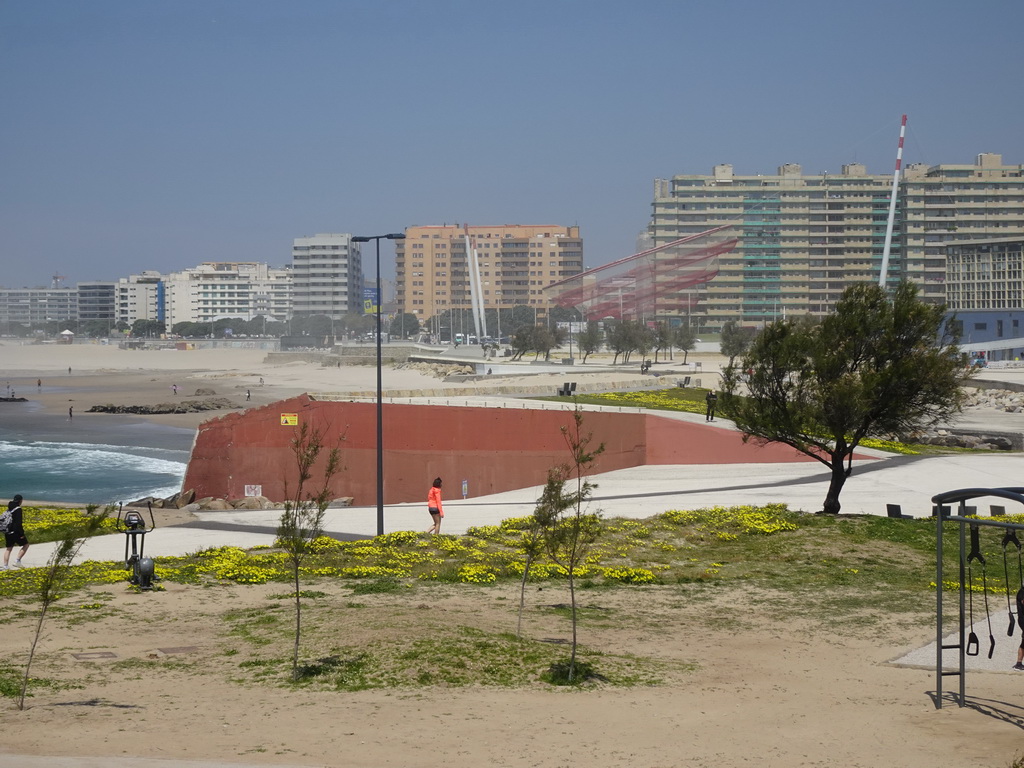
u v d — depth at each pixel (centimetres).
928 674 1934
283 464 6225
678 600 2633
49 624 2169
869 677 1908
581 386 8175
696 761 1338
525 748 1376
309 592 2581
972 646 2144
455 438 6106
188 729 1427
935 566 3053
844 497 4438
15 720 1450
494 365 13988
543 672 1828
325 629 2088
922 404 3809
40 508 4378
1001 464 5422
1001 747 1423
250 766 1229
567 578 2884
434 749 1355
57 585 2503
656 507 4228
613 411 6162
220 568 2842
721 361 15288
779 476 5181
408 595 2567
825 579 2888
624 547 3303
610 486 5031
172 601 2458
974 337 13850
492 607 2448
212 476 6241
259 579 2730
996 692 1789
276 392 16200
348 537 3644
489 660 1875
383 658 1845
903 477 4984
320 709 1557
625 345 14225
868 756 1371
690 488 4841
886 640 2222
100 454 9556
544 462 5984
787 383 3916
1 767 1168
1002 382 9631
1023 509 4088
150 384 19312
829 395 3678
